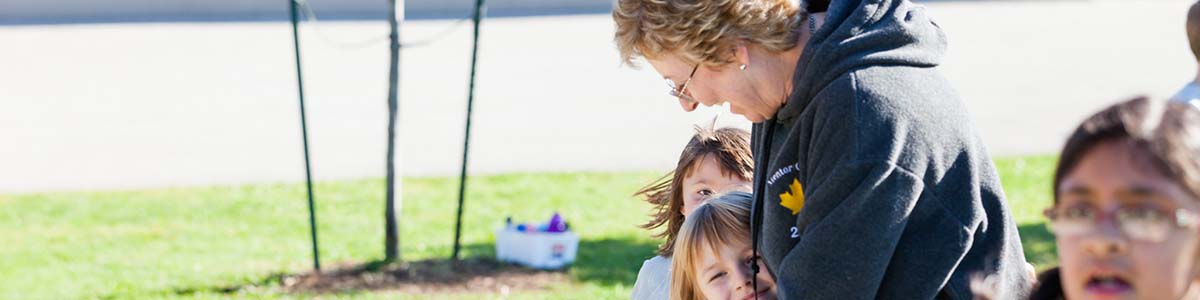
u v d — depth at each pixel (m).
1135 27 20.48
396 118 7.71
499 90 15.77
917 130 2.29
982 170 2.45
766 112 2.55
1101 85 15.29
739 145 3.48
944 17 22.86
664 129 12.99
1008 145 11.94
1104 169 1.42
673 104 14.38
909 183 2.26
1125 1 23.80
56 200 10.34
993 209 2.44
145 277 7.85
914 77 2.35
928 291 2.33
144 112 14.55
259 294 7.32
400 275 7.57
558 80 16.52
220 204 10.10
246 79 17.00
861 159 2.26
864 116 2.28
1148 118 1.42
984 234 2.42
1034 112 13.57
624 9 2.56
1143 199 1.41
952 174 2.34
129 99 15.49
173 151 12.30
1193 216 1.40
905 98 2.30
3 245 8.86
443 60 18.59
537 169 11.31
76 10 25.31
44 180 11.15
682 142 12.35
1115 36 19.61
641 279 3.61
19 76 17.55
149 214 9.79
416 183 10.79
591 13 25.23
